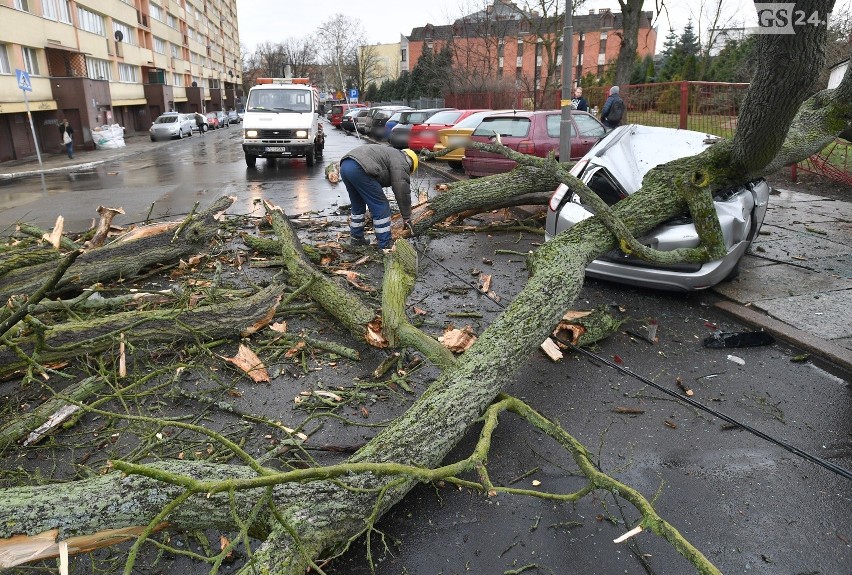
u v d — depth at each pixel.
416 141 14.89
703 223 4.67
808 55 3.48
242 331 4.32
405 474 2.26
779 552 2.37
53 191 12.48
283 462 2.97
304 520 2.20
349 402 3.56
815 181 10.34
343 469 2.07
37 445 3.17
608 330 4.32
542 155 10.31
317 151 18.61
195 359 4.02
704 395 3.59
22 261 4.74
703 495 2.71
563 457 3.03
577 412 3.43
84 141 25.48
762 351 4.18
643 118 13.83
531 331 3.49
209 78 71.62
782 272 5.63
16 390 3.75
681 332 4.52
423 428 2.72
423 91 45.59
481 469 2.39
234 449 2.06
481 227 7.78
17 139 22.06
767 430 3.22
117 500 2.14
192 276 5.81
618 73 17.34
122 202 10.72
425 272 6.10
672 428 3.25
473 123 13.20
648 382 3.70
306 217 8.98
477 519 2.58
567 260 4.20
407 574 2.30
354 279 5.63
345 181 6.30
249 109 16.33
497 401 3.21
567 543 2.44
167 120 33.25
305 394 3.64
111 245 5.31
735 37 27.70
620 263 5.23
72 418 3.32
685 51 36.47
